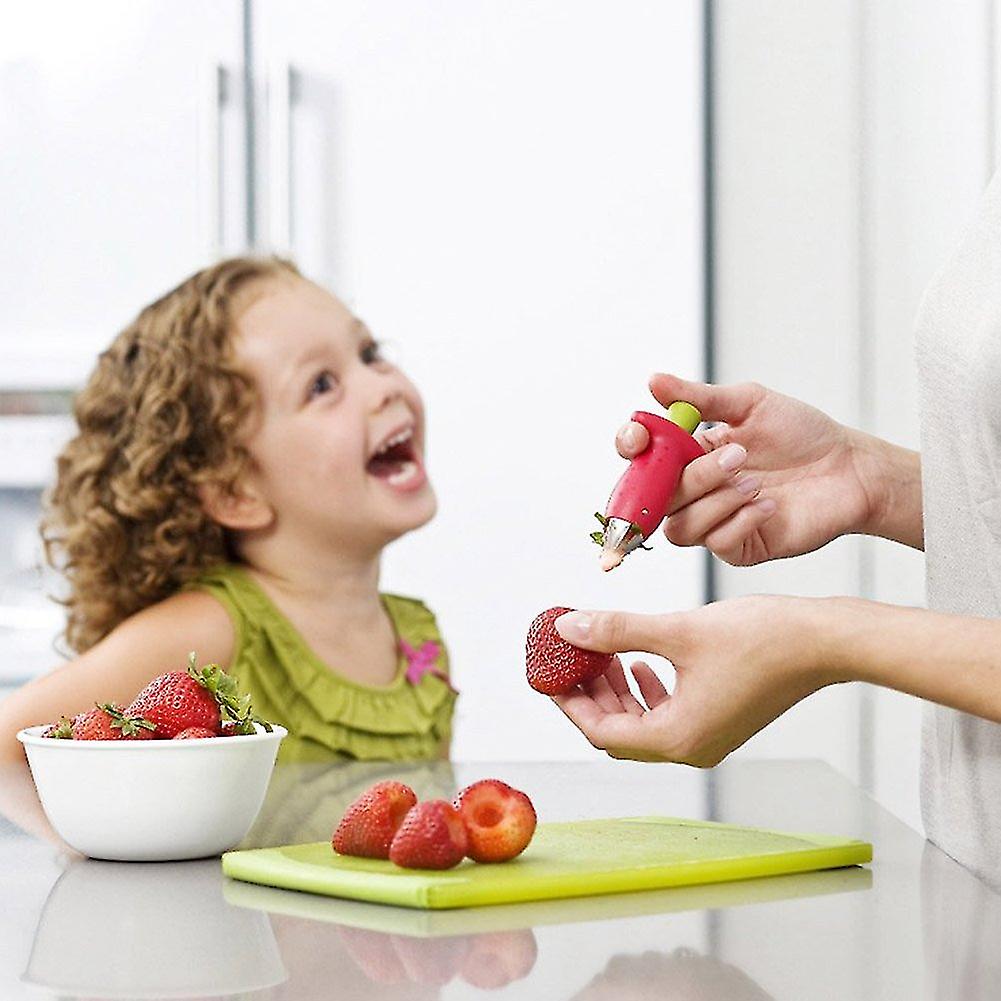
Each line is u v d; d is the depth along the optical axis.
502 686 2.38
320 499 1.87
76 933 0.69
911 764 2.32
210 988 0.59
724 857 0.82
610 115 2.37
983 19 2.14
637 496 0.95
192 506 1.89
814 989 0.58
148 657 1.73
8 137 2.44
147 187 2.43
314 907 0.74
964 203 2.17
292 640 1.84
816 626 0.79
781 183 2.38
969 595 0.93
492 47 2.38
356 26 2.38
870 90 2.34
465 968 0.61
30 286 2.45
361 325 1.97
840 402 2.38
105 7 2.42
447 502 2.38
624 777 1.23
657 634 0.83
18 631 2.47
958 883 0.80
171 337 1.89
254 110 2.37
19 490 2.47
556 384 2.38
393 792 0.83
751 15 2.38
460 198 2.38
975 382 0.87
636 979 0.59
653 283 2.37
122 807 0.86
